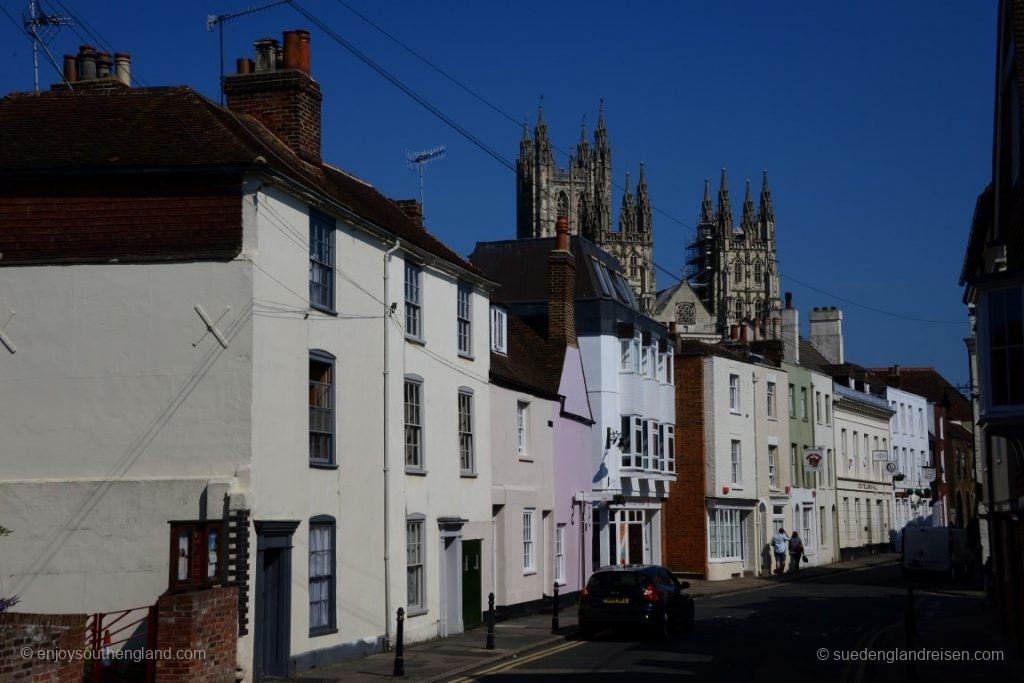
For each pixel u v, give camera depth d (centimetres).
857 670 2080
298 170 2294
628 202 14888
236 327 1920
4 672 1367
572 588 3662
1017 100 2406
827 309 8400
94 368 1958
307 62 2508
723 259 15488
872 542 7144
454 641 2553
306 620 2042
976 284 2123
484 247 4722
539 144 14662
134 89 2214
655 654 2330
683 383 5050
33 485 1939
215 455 1900
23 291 1988
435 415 2670
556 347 3744
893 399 7769
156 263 1958
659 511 4853
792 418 5956
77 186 1997
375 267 2392
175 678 1619
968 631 2794
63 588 1909
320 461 2123
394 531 2395
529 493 3297
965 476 9312
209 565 1788
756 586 4628
